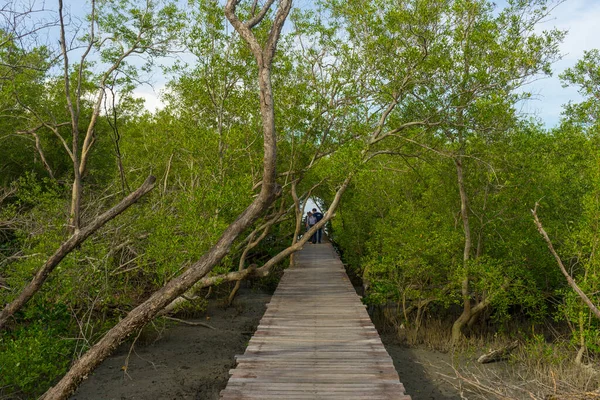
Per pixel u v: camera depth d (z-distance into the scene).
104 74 11.52
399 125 12.49
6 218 11.20
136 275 11.25
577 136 12.99
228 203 11.10
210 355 11.06
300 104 13.73
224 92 13.89
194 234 10.20
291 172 14.28
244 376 6.64
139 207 11.14
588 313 9.60
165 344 11.77
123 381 9.31
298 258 20.52
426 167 14.55
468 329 12.91
